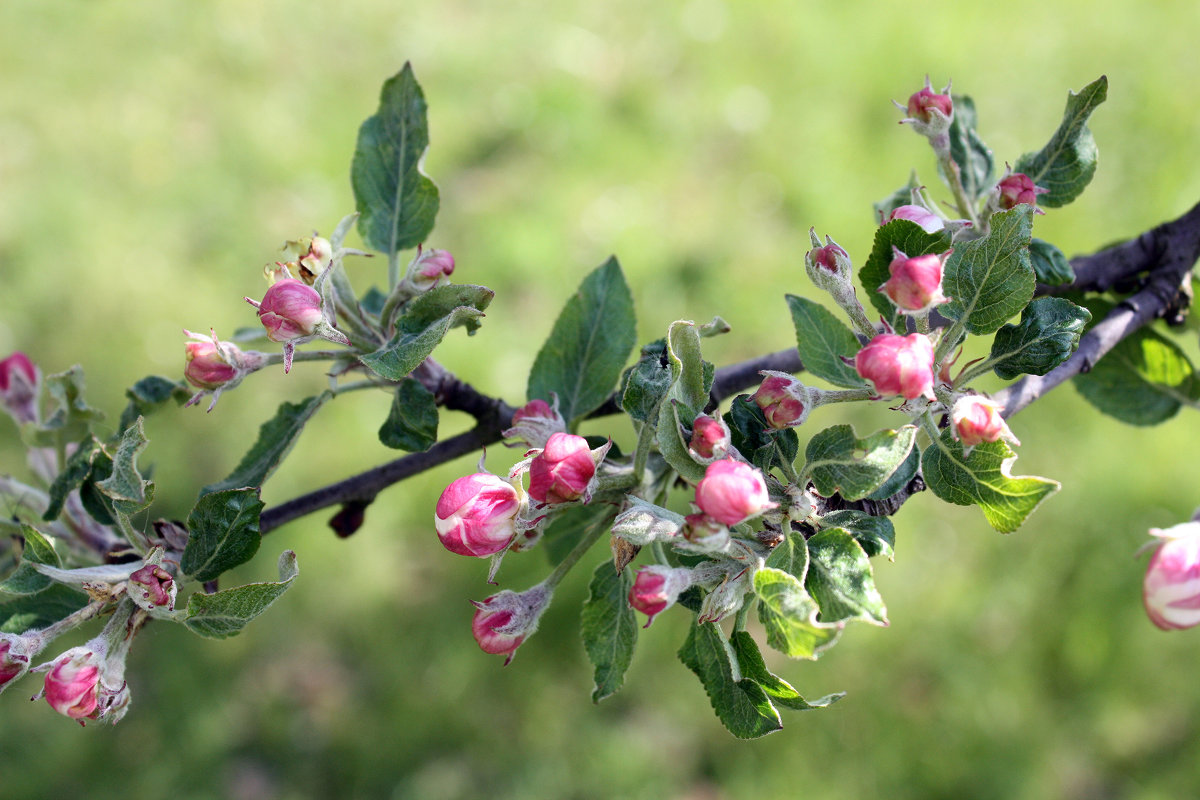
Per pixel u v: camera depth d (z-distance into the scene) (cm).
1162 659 338
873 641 348
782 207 475
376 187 143
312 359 125
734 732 103
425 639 373
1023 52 507
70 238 493
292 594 387
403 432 127
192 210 505
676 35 561
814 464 98
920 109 130
